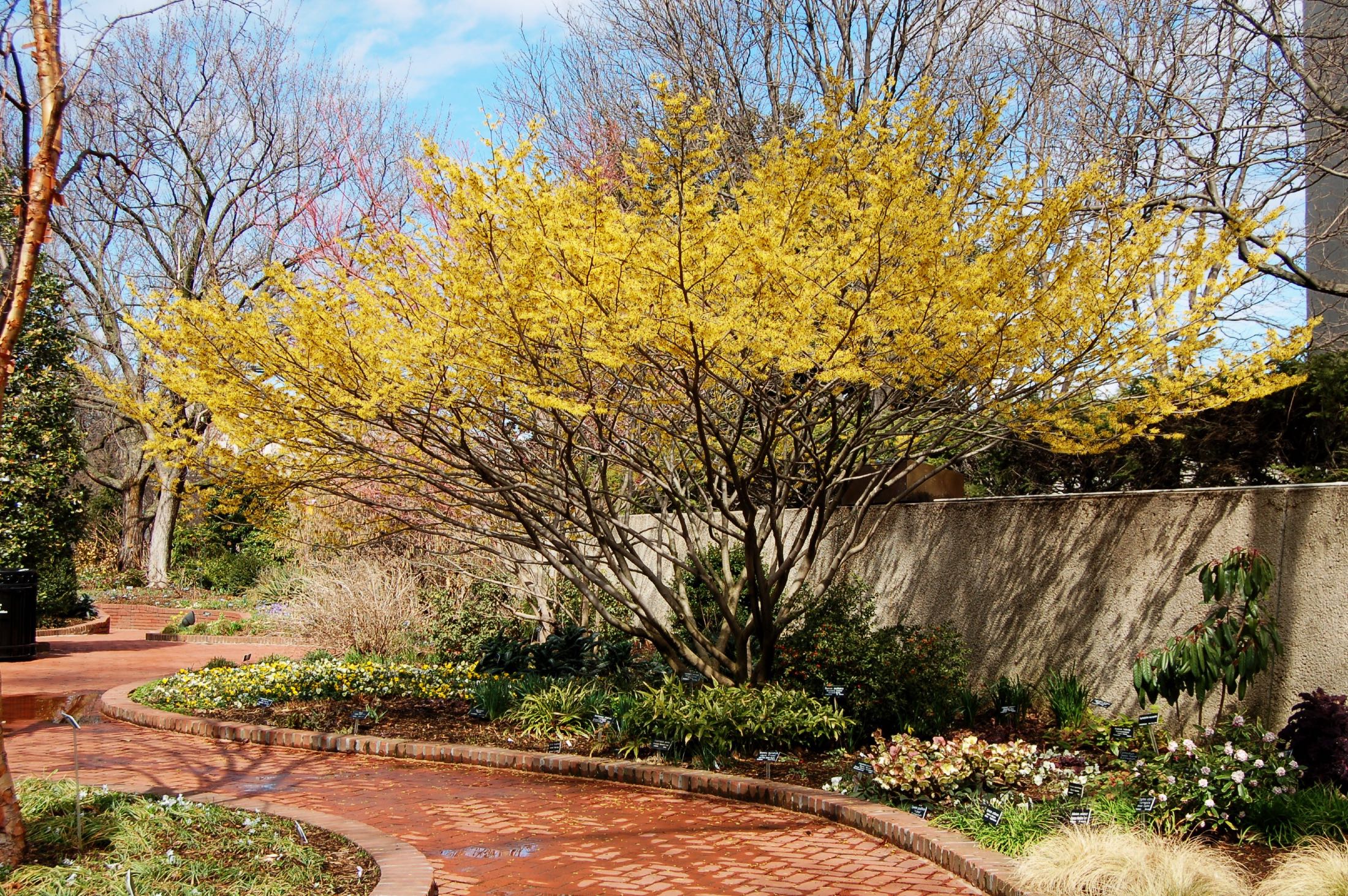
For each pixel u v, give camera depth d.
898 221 5.96
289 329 6.97
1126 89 11.19
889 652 7.65
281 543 18.84
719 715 7.19
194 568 25.03
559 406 5.98
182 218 23.41
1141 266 6.16
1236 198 10.04
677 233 5.69
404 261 7.25
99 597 21.69
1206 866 4.32
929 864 5.06
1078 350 6.33
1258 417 9.00
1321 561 6.25
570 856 5.18
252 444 7.38
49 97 4.26
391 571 13.27
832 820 5.93
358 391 6.71
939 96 12.19
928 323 6.09
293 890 4.14
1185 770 5.34
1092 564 7.82
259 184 21.03
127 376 24.06
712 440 8.67
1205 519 7.04
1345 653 6.07
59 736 8.57
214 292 7.13
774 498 7.77
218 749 8.03
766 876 4.86
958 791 5.86
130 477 26.05
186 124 21.52
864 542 8.52
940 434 7.69
